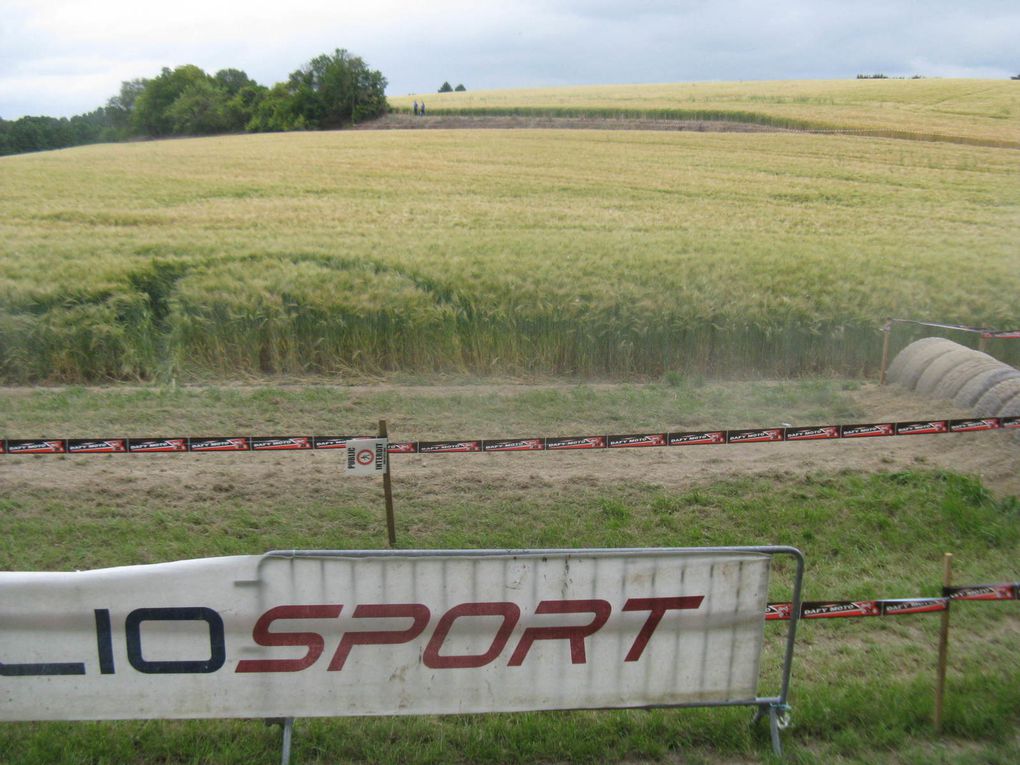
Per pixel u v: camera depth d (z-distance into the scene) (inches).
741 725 175.9
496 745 167.8
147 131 2893.7
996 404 386.6
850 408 425.1
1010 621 229.1
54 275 523.8
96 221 790.5
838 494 307.7
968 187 1131.3
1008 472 329.4
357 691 162.7
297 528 277.4
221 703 161.2
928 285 578.9
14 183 1053.8
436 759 165.2
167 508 287.9
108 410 396.2
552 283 533.3
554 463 342.3
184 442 277.1
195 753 164.9
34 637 155.3
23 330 453.1
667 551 160.1
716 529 281.7
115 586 153.4
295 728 171.0
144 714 160.6
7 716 159.3
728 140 1539.1
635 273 568.1
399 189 1047.0
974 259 673.0
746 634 167.2
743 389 467.8
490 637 161.9
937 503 299.9
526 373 502.3
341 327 489.7
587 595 161.0
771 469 334.3
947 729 177.6
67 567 244.7
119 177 1127.6
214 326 483.5
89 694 159.2
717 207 973.2
